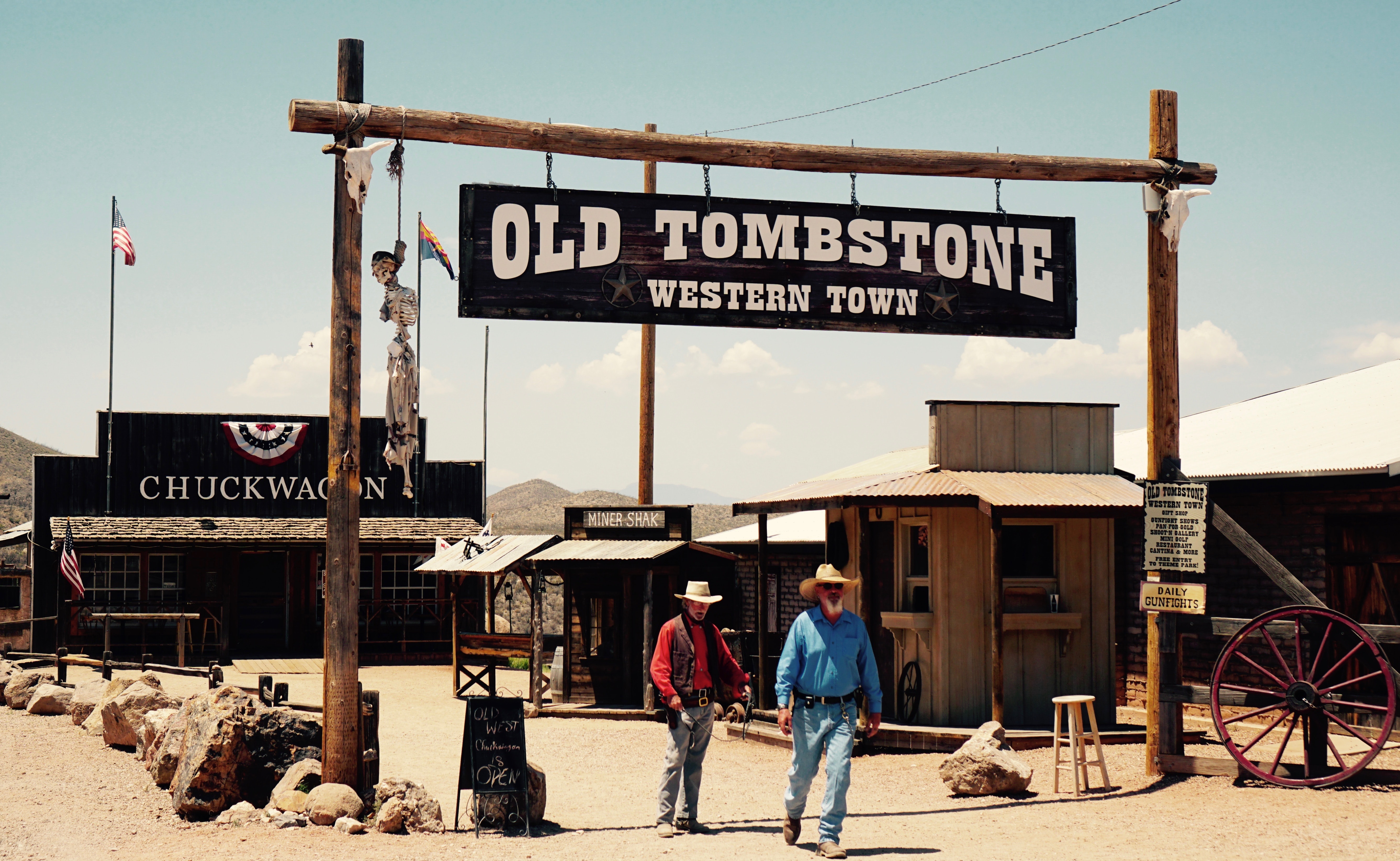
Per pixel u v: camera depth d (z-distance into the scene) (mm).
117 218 29953
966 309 11836
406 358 10492
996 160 11539
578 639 19594
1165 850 8367
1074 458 15648
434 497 31391
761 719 16516
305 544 29062
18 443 107562
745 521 93875
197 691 20750
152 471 29359
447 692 22531
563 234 10969
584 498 119938
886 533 15445
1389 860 7910
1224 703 11117
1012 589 14891
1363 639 10508
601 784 12820
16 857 8961
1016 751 13477
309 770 10125
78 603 27953
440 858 8359
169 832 9680
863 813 10414
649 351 23797
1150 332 11664
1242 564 14836
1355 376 18281
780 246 11438
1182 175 11742
